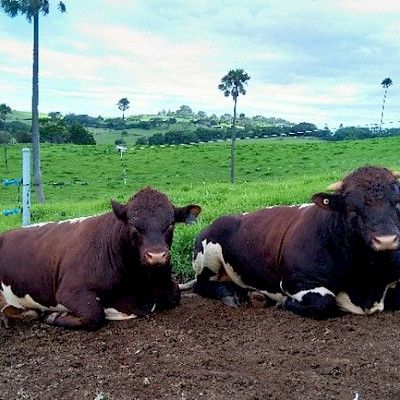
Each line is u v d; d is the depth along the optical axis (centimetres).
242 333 403
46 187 2306
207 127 5219
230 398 307
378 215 391
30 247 475
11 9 2050
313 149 3159
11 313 475
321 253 429
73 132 4709
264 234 474
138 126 6025
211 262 511
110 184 2373
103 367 354
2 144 3750
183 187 1562
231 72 2836
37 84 2081
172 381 329
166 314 452
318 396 306
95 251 440
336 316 434
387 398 302
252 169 2712
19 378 345
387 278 422
